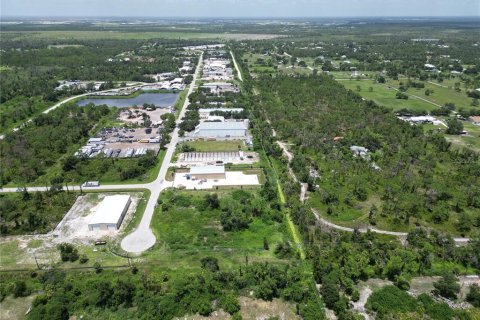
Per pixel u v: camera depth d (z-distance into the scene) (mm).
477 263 79438
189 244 87188
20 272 77688
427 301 68875
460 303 70000
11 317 66812
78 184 115188
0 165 126125
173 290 71562
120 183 115750
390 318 64938
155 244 86812
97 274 77125
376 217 97500
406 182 113125
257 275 75438
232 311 68062
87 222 95188
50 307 66188
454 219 97125
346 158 132000
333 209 100562
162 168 126312
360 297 71312
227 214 95750
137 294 71125
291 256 82812
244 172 123688
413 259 78625
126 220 96125
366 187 112688
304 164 125000
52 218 96375
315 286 74250
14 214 96688
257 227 93750
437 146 143000
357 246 84125
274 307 69750
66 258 81000
